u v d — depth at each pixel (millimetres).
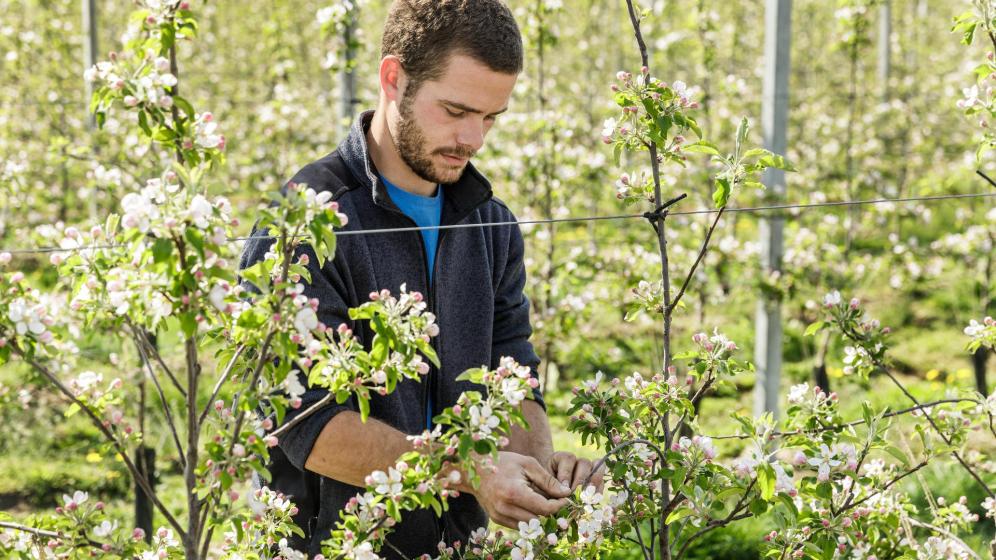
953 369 7430
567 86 11297
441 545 2186
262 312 1584
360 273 2150
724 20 11211
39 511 5340
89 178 5352
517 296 2535
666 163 2184
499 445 1662
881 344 2648
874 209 8508
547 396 7023
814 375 6855
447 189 2309
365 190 2199
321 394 1974
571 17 11359
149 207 1441
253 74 11617
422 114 2035
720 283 7297
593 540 2047
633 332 7895
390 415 2152
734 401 7055
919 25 13086
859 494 2461
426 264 2250
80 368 4348
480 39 1964
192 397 1660
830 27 13117
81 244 1658
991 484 4707
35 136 8008
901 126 10359
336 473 1974
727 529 4430
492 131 7312
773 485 1869
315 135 9609
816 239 6984
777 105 5594
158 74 1585
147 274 1491
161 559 1911
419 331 1692
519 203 6555
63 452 6027
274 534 2098
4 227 7430
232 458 1605
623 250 6555
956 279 8875
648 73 2055
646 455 2094
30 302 1648
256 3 12031
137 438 1764
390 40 2078
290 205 1537
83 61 8430
